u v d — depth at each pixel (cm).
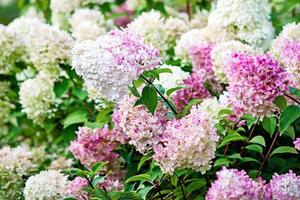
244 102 310
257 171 362
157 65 320
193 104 347
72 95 486
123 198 329
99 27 509
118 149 400
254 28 430
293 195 297
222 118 353
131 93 336
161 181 342
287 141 403
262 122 349
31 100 472
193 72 432
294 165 382
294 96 326
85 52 313
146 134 325
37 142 545
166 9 588
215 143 315
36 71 522
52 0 557
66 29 562
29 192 388
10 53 489
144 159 338
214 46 417
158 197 357
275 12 510
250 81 303
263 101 306
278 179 305
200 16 517
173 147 309
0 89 502
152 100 319
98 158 386
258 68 300
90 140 385
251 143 374
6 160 423
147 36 459
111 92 311
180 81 388
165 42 479
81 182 364
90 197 349
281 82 301
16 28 492
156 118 328
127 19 596
